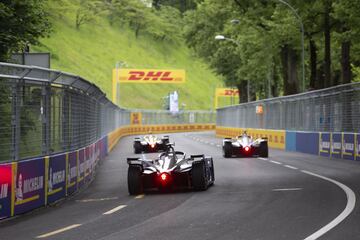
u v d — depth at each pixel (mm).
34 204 27359
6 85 25438
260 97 147750
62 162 31703
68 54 178875
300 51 93938
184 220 22641
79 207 28406
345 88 58156
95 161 50219
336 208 24500
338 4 63469
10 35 41969
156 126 176875
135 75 161750
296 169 45375
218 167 48188
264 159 57438
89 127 44281
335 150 60281
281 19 81438
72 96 35312
